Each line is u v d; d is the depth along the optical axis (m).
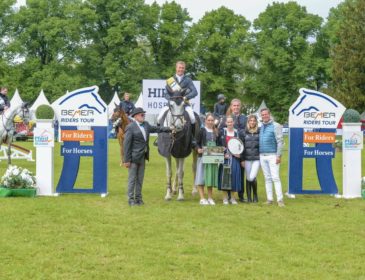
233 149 10.81
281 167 18.94
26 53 52.41
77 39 51.78
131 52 51.00
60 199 11.19
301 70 51.03
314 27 52.53
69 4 53.16
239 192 11.34
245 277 6.25
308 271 6.46
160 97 22.52
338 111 12.16
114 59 52.09
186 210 10.12
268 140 10.89
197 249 7.33
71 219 9.08
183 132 10.76
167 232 8.32
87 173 16.00
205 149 10.72
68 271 6.39
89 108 11.90
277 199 10.88
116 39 50.66
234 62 53.69
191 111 11.09
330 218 9.47
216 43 52.84
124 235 8.08
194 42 54.16
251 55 53.25
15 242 7.56
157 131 10.77
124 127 17.17
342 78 37.78
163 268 6.51
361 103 37.25
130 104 18.92
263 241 7.85
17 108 16.77
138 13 52.81
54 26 50.97
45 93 50.19
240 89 55.16
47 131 11.72
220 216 9.57
